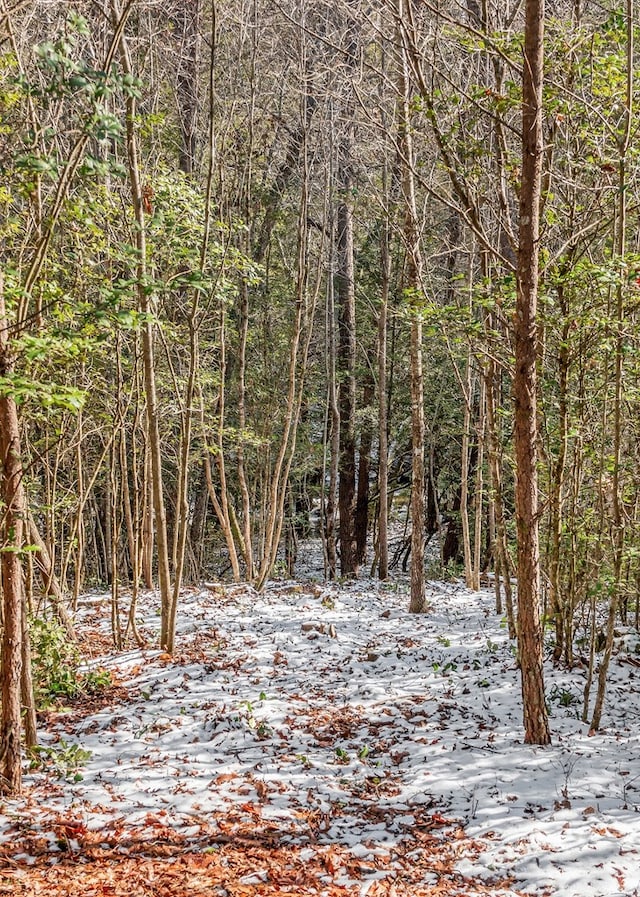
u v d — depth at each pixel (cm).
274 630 1017
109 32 843
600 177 664
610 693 725
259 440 1348
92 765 596
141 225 718
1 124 567
